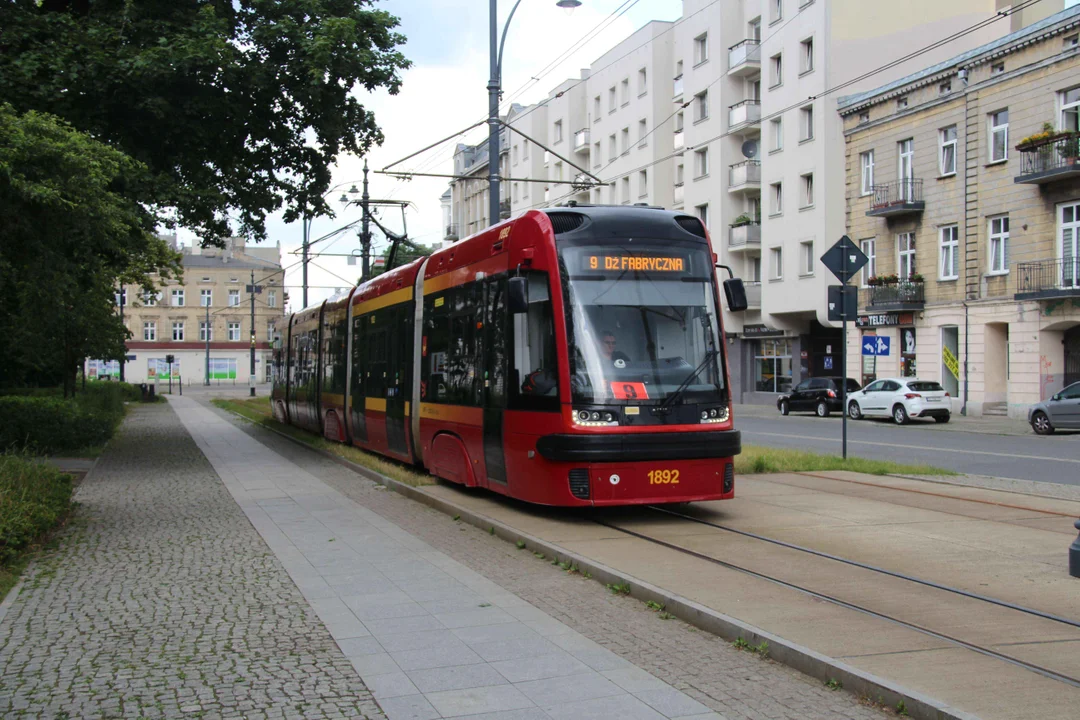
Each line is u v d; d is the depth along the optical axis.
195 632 6.52
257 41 18.84
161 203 18.38
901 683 4.98
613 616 6.77
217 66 17.91
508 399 11.01
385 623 6.70
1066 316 29.86
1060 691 4.84
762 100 44.44
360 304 19.22
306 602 7.36
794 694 5.07
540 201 67.75
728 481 10.41
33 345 25.45
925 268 36.06
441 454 13.45
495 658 5.83
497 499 12.27
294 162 21.72
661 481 10.03
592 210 10.88
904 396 31.62
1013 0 40.75
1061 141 29.56
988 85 32.78
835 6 40.03
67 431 20.33
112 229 14.44
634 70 54.91
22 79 16.70
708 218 49.16
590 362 10.05
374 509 12.42
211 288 99.00
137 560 9.09
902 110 36.72
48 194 12.60
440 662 5.77
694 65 50.09
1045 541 9.00
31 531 9.55
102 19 18.16
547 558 8.80
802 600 6.77
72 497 13.64
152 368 97.25
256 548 9.68
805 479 14.08
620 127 56.69
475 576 8.23
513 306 9.99
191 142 19.30
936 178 35.34
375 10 20.23
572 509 11.27
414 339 15.03
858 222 39.44
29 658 5.92
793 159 42.38
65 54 17.06
